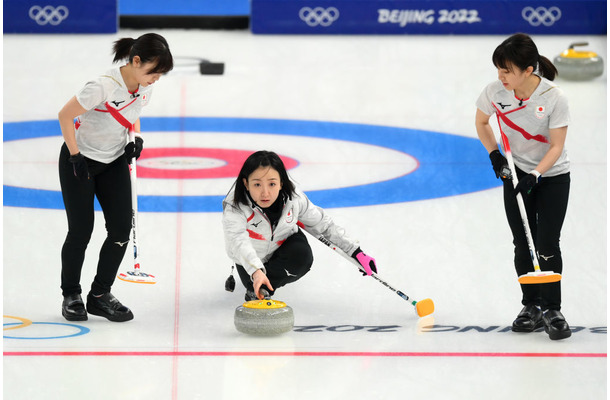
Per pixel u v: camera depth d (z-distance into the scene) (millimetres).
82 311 16375
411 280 18578
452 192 23578
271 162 15438
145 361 14609
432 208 22438
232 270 17609
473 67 36344
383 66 36531
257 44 39625
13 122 29203
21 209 21812
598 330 16344
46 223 21062
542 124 15297
